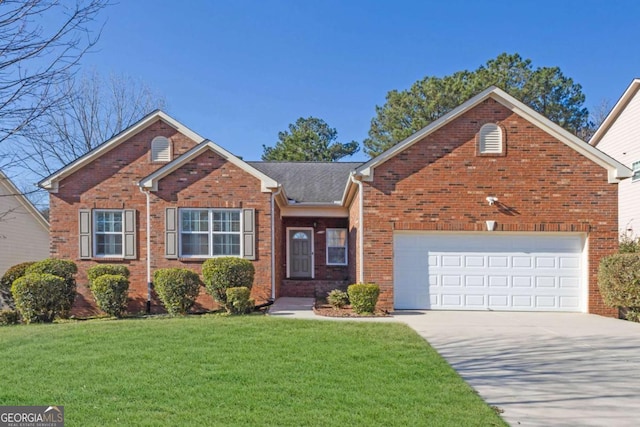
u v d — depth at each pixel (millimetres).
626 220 18703
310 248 17969
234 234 13961
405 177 12773
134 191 15000
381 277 12633
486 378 6152
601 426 4551
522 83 31875
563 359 7262
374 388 5516
